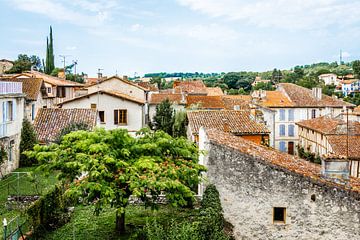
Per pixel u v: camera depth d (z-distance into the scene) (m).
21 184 23.55
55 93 51.09
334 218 15.24
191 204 18.91
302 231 15.47
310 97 66.00
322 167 15.87
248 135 33.19
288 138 63.72
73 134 15.56
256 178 15.70
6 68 90.38
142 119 47.16
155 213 18.41
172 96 65.06
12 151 29.11
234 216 15.85
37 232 15.48
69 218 18.05
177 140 16.84
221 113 36.59
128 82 54.38
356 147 38.34
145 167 13.97
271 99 65.12
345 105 65.00
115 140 15.36
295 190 15.46
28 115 35.88
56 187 17.59
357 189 15.34
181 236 12.71
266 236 15.68
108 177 14.35
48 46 97.69
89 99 44.75
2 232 14.75
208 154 16.05
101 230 16.72
